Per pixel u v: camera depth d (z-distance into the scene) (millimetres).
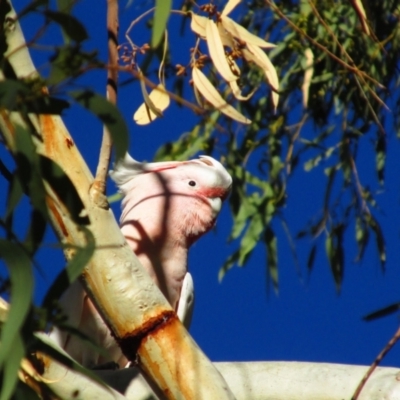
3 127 5305
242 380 6613
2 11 5359
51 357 5090
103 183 5566
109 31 5477
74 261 4648
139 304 5543
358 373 6562
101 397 5613
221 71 6180
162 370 5523
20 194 4766
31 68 5477
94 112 4758
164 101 6363
